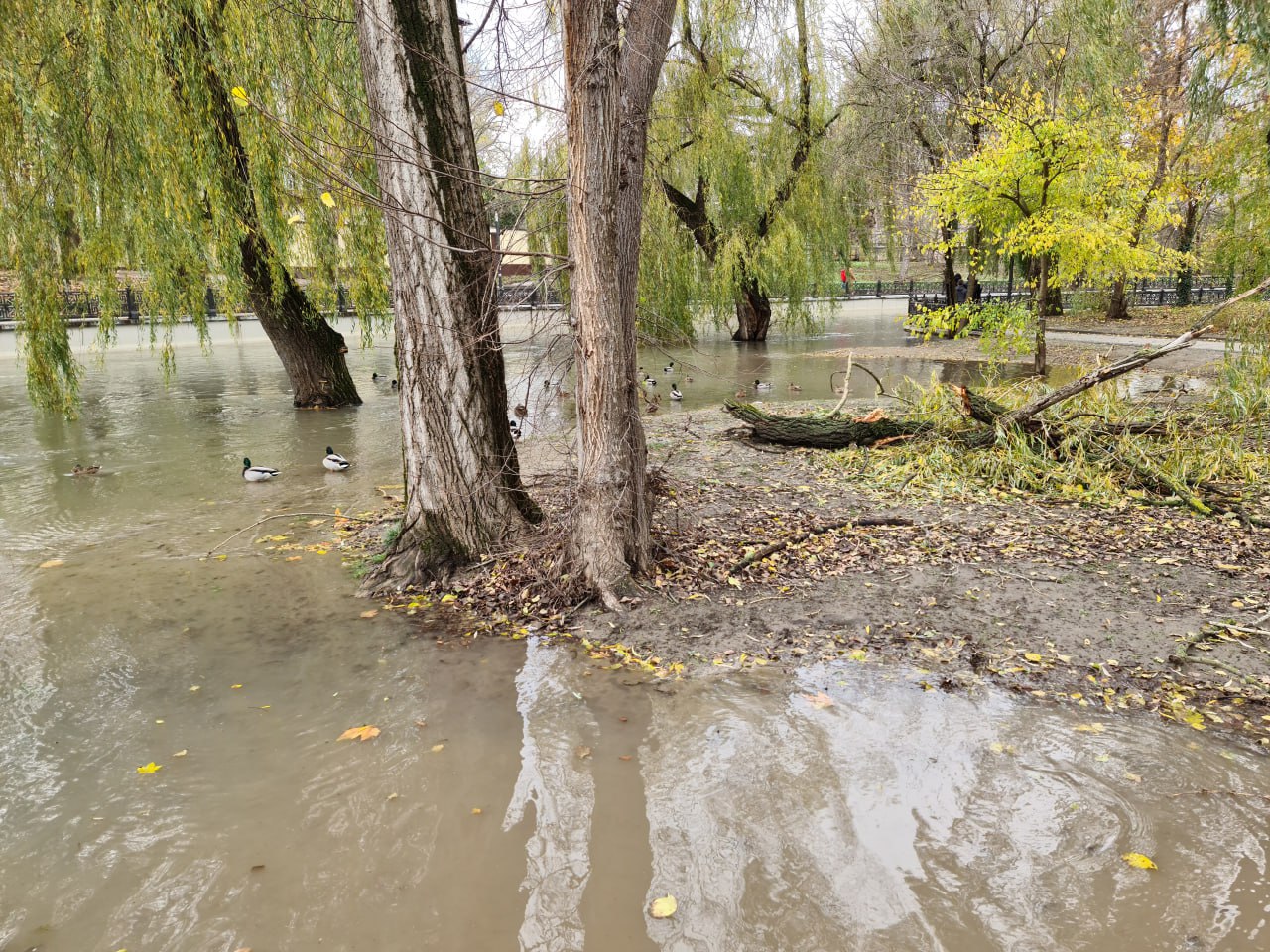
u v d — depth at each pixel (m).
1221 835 3.50
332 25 9.27
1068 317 31.14
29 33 10.09
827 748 4.20
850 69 24.08
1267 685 4.59
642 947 3.03
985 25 21.41
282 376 20.56
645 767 4.12
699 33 19.50
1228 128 17.42
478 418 6.56
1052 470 8.55
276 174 10.90
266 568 6.99
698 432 12.23
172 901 3.28
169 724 4.59
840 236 24.78
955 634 5.32
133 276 25.33
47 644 5.61
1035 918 3.10
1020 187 15.62
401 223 6.10
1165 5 23.19
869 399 15.69
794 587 6.13
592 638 5.46
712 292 22.77
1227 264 17.23
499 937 3.09
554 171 17.62
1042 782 3.88
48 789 4.00
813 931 3.08
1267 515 7.29
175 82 9.88
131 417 14.59
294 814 3.81
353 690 4.93
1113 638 5.17
